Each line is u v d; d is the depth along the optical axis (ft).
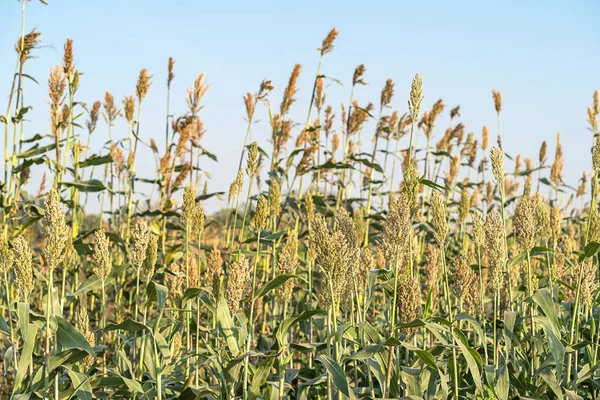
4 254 15.84
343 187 33.76
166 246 31.07
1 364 20.76
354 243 14.93
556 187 40.86
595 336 18.11
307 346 14.79
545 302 15.65
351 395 12.71
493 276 16.49
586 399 17.65
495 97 40.47
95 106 35.76
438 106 37.29
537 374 15.64
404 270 16.11
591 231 18.53
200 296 16.42
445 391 14.25
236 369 14.92
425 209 37.35
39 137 28.63
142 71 32.14
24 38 27.63
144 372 18.07
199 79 32.30
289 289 18.79
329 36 34.63
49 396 14.44
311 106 34.96
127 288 28.60
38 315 14.82
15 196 27.78
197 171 34.17
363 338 14.69
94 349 16.11
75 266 26.45
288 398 16.49
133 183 32.24
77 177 28.73
